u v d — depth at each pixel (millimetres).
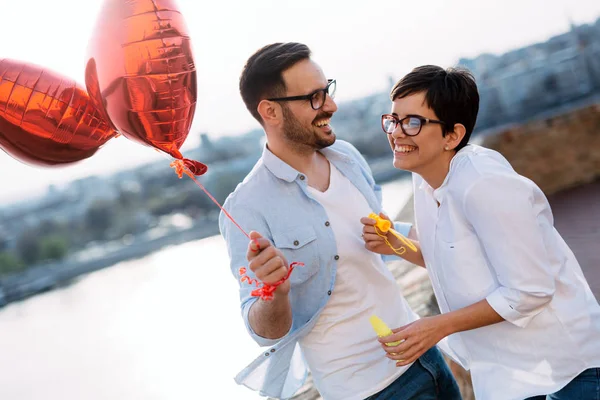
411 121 1747
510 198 1604
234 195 1968
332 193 1995
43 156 1809
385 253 1944
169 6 1607
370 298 1977
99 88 1638
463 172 1689
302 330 1926
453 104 1730
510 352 1722
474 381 1828
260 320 1744
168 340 8219
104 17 1621
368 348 1943
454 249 1739
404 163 1800
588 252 4648
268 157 1971
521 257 1596
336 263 1928
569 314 1674
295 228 1903
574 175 6484
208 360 6664
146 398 6082
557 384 1672
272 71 1896
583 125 6488
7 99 1703
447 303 1826
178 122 1661
